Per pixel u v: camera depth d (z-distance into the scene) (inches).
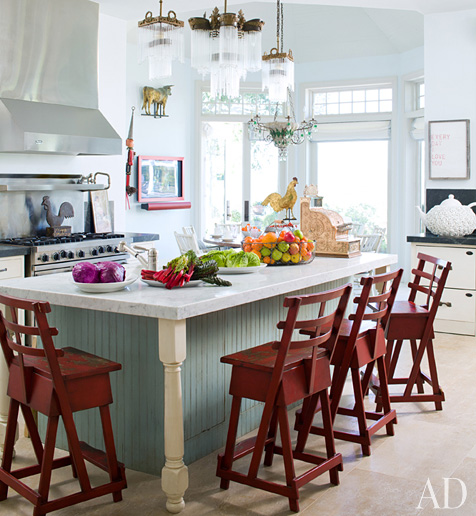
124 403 119.7
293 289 125.6
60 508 99.3
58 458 119.9
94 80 213.3
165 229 346.6
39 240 191.8
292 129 252.5
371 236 277.4
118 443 121.2
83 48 208.8
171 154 346.9
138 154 326.6
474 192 246.1
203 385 125.1
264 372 105.0
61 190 215.8
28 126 184.2
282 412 103.3
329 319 108.0
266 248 146.3
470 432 137.9
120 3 219.3
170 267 118.1
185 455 121.4
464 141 245.8
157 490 111.0
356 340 125.2
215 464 122.1
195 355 122.6
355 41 342.6
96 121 208.7
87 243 197.8
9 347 106.8
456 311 231.6
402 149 346.0
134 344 117.5
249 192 368.5
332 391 128.2
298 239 148.4
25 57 193.5
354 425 141.4
